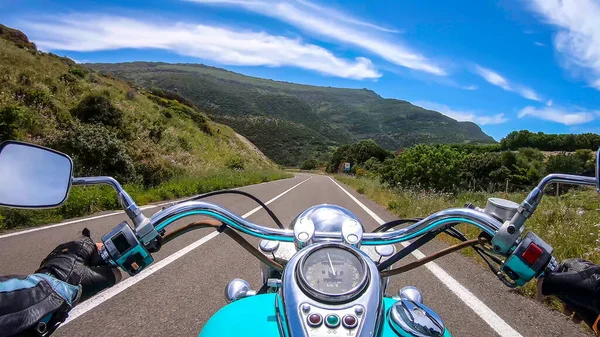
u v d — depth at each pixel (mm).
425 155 22656
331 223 2271
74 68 38812
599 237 7004
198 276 6000
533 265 1646
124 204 1822
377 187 25828
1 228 9102
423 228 2088
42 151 1746
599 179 1583
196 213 2098
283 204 16625
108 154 20016
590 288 1498
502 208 1880
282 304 1543
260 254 2225
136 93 49250
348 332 1384
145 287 5445
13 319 1177
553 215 9461
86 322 4254
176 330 4117
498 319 4508
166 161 25781
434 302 5043
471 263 6855
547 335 4113
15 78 26344
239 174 38094
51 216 10617
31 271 5930
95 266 1660
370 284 1554
